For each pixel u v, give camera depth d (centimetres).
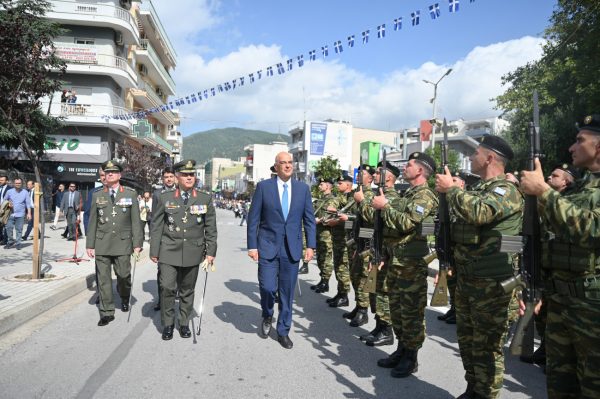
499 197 321
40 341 505
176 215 532
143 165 2828
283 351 492
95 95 2691
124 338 523
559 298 269
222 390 388
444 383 415
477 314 337
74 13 2591
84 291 764
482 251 331
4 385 387
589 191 263
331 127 6000
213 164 13200
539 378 438
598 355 249
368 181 560
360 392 391
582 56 1499
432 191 436
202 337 535
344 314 643
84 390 380
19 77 739
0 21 708
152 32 3688
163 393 379
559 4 1499
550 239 276
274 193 528
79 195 1459
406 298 429
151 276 952
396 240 443
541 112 1739
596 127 262
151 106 3550
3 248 1202
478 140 360
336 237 702
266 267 525
